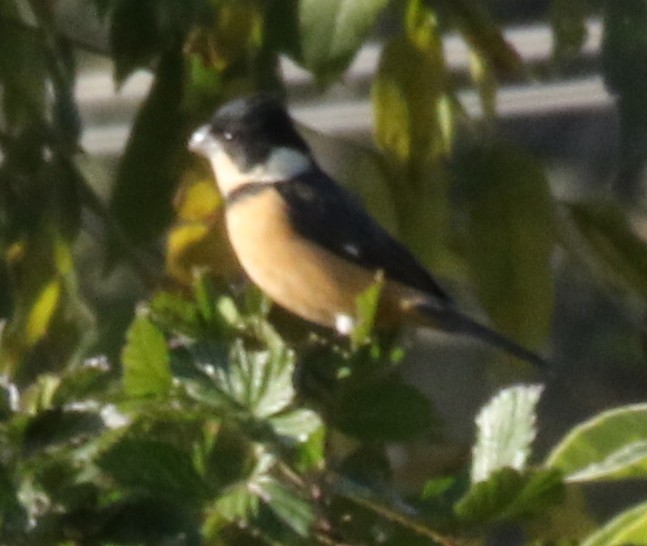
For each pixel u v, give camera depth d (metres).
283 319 8.32
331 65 6.73
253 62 8.10
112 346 6.81
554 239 7.86
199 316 5.01
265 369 4.47
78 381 4.71
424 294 8.45
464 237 8.17
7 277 7.98
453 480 4.56
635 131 6.85
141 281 8.37
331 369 4.82
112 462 4.30
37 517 4.40
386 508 4.39
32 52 8.27
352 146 8.27
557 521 6.82
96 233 8.49
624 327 11.09
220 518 4.50
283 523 4.13
